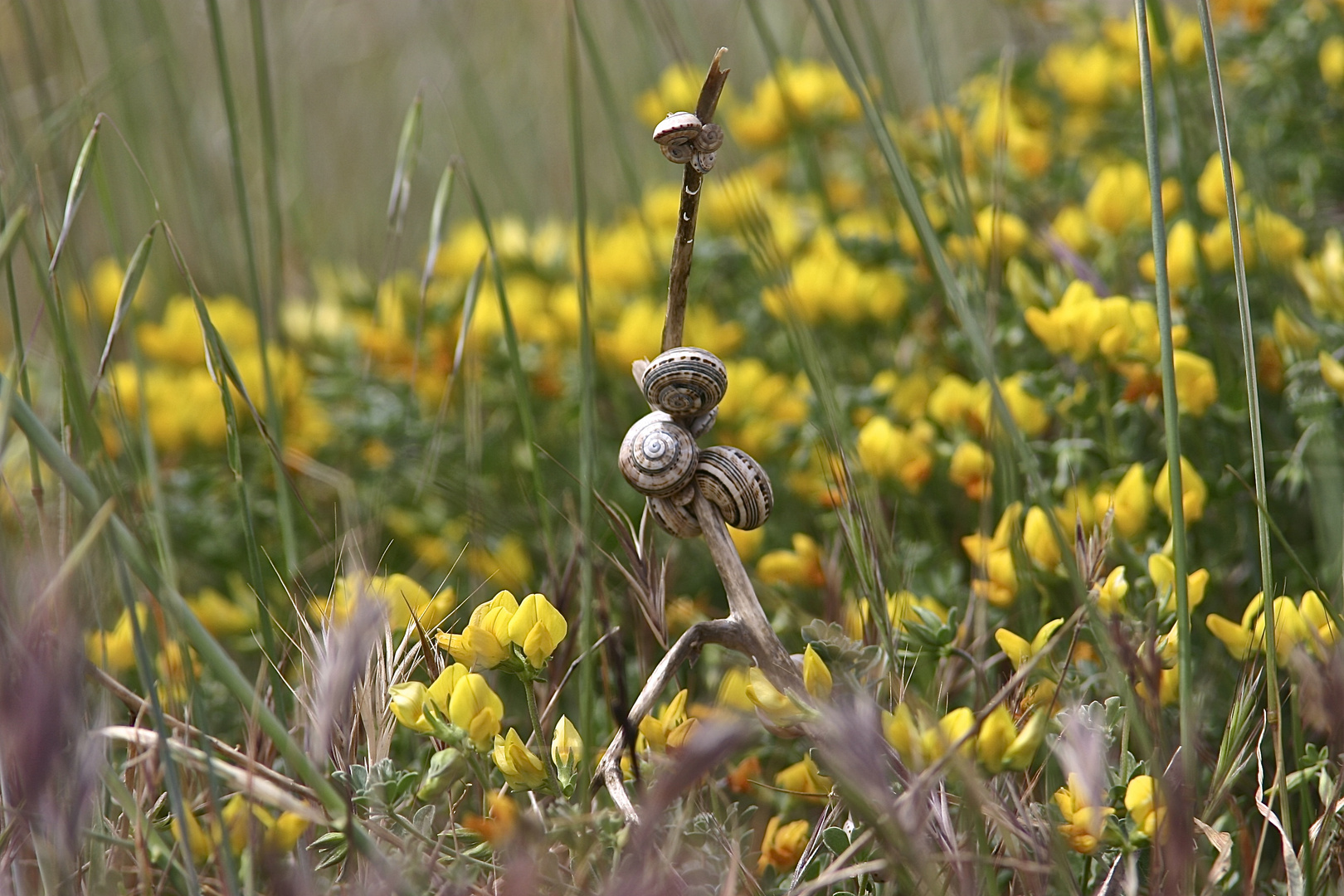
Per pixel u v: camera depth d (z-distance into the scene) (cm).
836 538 137
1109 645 126
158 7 212
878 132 136
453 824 126
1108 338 140
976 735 123
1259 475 128
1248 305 128
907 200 135
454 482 159
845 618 133
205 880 124
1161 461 142
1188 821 122
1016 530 133
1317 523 138
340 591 130
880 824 121
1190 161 147
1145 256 154
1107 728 125
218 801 123
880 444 143
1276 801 131
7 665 119
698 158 121
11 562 124
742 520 123
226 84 144
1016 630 135
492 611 126
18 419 121
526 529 151
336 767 126
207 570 159
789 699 123
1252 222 148
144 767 126
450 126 251
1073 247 164
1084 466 144
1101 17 226
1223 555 141
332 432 174
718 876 124
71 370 127
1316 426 139
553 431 177
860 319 174
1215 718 134
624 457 124
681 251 122
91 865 124
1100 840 124
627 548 128
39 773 119
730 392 159
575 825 123
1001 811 123
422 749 130
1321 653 126
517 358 137
